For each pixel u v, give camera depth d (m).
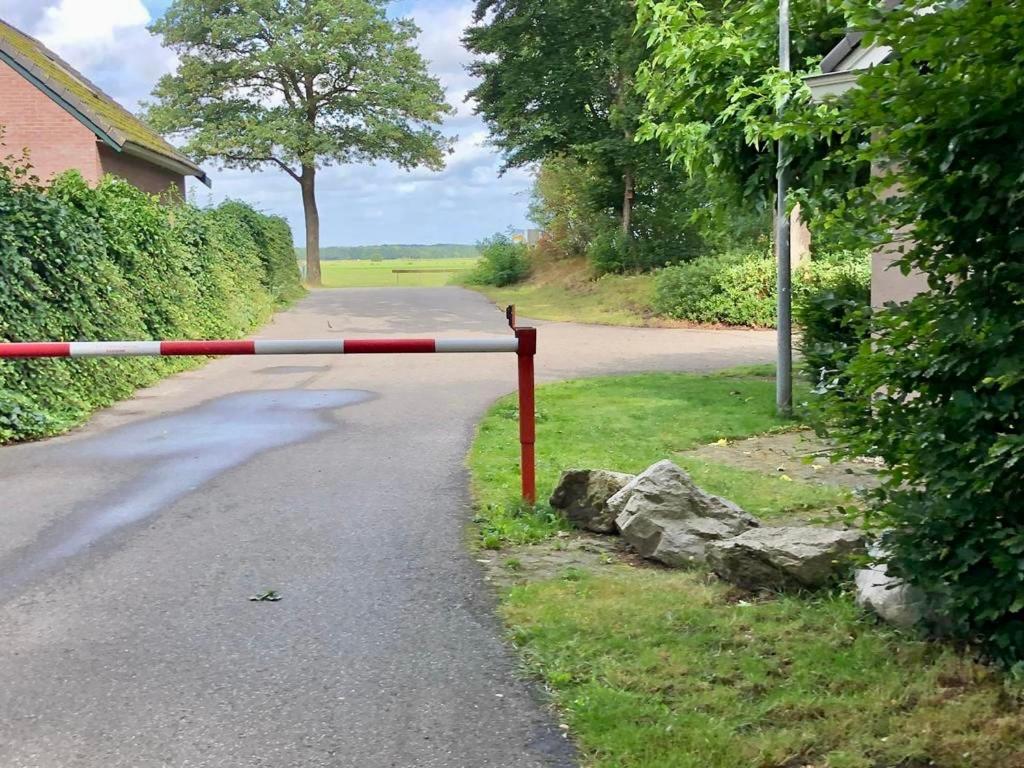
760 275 21.97
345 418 9.84
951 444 3.23
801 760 2.98
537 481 6.75
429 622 4.25
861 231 3.41
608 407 10.23
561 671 3.66
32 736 3.27
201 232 17.12
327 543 5.47
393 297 32.03
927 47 3.05
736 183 10.42
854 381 3.47
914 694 3.33
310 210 43.78
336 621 4.28
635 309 24.61
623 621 4.13
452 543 5.44
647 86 10.78
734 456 7.86
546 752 3.12
